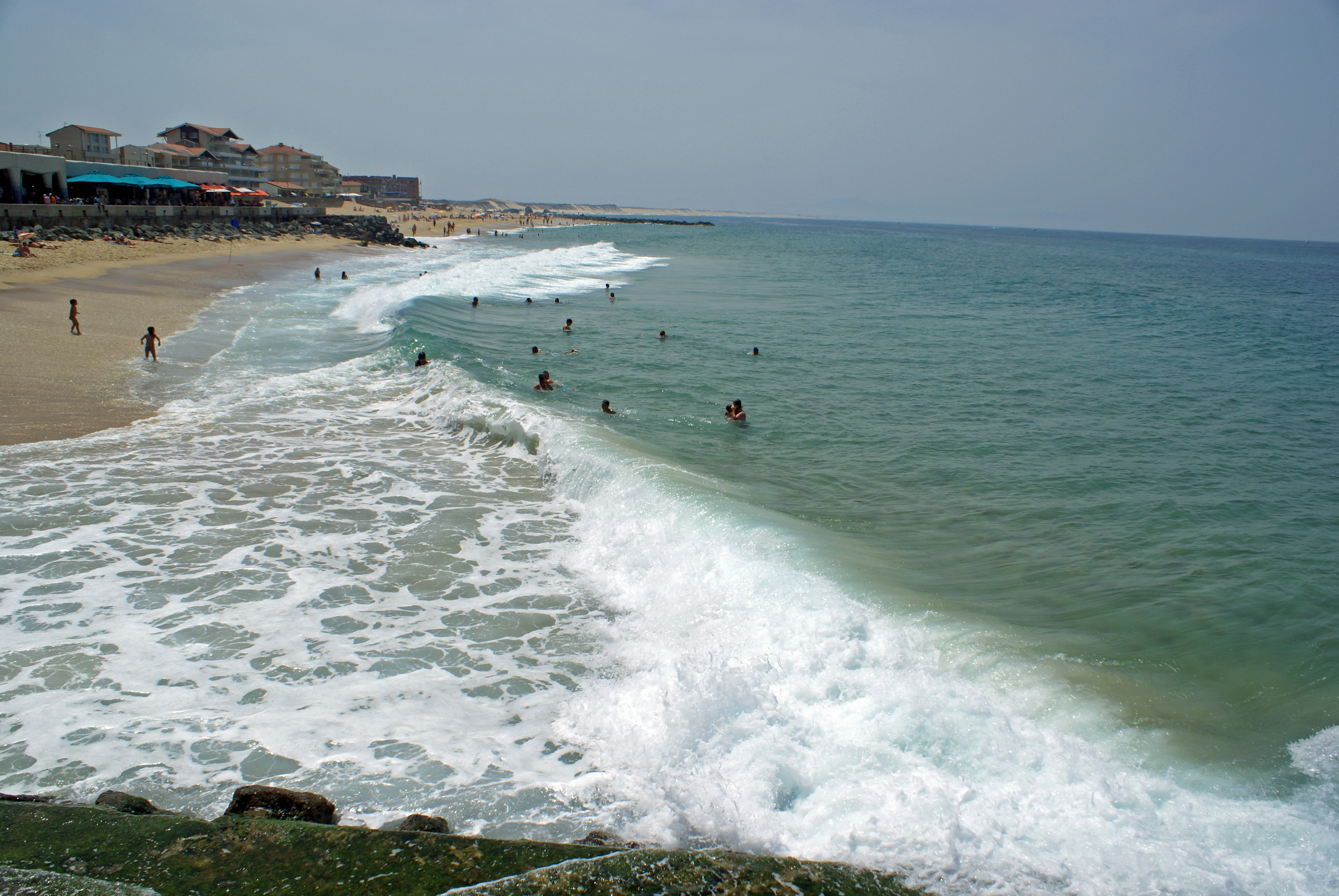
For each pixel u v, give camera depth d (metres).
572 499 11.33
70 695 6.12
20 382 15.08
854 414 16.64
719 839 4.74
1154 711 5.68
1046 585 8.35
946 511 11.02
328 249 58.56
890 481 12.38
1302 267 107.81
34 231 36.28
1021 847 4.32
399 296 28.11
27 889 3.32
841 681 6.18
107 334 20.39
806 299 40.53
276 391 16.28
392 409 15.63
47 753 5.41
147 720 5.88
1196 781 4.85
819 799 4.96
